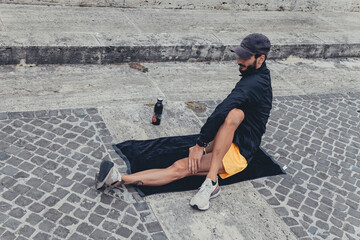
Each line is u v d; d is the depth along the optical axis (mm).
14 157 4023
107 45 6043
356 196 4359
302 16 8969
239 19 8125
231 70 6719
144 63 6426
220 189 4023
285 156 4797
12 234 3242
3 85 5168
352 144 5266
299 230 3801
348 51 7984
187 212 3781
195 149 3902
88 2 7312
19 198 3578
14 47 5539
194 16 7863
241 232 3678
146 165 4215
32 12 6684
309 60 7629
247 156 3957
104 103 5172
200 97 5746
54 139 4367
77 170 4012
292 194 4230
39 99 5012
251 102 3785
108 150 4355
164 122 5027
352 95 6570
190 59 6734
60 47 5777
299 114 5734
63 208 3562
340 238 3789
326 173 4637
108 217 3562
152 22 7242
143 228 3527
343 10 9750
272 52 7293
